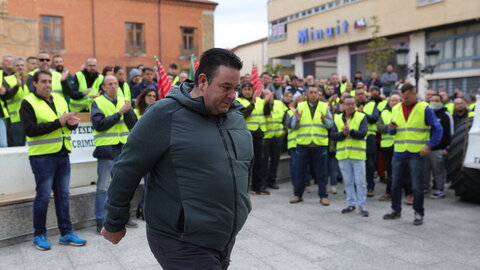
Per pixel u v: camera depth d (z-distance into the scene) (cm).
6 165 518
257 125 747
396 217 600
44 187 454
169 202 211
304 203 703
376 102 866
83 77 703
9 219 476
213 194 208
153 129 207
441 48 2092
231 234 221
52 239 497
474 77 1952
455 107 877
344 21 2527
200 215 207
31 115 440
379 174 903
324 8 2684
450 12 1969
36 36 1909
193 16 3044
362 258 437
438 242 491
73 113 455
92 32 2725
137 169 210
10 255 443
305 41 2839
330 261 428
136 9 2853
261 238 504
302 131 695
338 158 643
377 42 2073
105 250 458
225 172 211
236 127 228
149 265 414
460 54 2006
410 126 567
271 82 1064
